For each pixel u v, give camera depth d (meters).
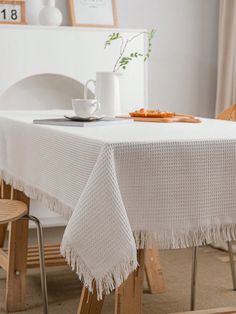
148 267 2.54
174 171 1.41
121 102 3.29
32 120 2.08
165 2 3.66
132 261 1.33
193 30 3.75
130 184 1.38
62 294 2.51
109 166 1.33
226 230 1.49
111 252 1.32
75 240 1.35
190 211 1.43
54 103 3.40
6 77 3.08
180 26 3.72
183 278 2.75
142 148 1.38
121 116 2.22
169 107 3.75
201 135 1.54
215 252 3.18
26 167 1.95
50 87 3.37
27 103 3.34
